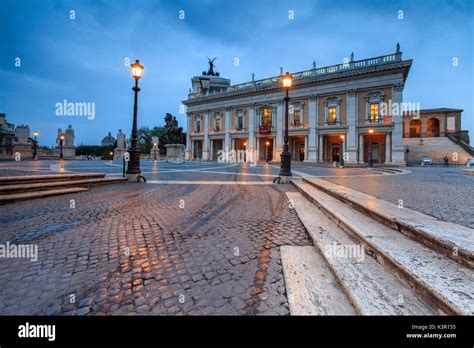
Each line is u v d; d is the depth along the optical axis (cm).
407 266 192
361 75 3198
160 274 233
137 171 996
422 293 168
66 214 450
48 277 223
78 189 714
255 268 247
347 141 3325
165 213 471
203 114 4834
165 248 296
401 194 531
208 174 1412
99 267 244
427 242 237
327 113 3522
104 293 199
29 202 552
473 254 183
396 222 293
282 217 448
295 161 3897
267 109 4138
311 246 303
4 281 214
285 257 268
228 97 4431
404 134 5272
